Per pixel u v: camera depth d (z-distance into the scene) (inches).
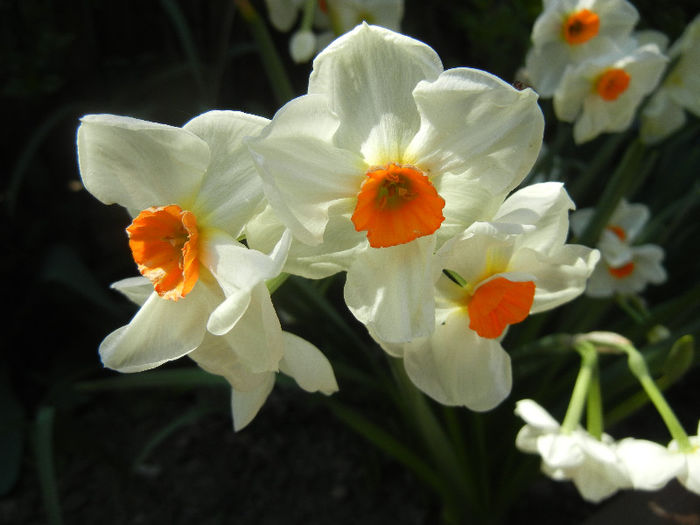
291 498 10.5
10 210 11.0
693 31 8.6
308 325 9.1
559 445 5.6
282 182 4.5
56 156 13.2
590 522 8.4
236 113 4.7
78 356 12.3
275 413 11.9
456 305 5.4
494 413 9.0
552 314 10.5
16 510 10.4
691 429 11.1
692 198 10.2
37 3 11.5
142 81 12.9
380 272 4.7
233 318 4.3
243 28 13.7
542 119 4.4
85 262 13.1
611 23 8.7
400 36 4.5
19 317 12.0
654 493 8.4
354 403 11.0
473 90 4.3
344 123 4.7
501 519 9.3
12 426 9.7
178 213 4.7
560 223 5.2
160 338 4.9
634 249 9.2
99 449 9.2
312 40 8.8
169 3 10.9
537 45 8.6
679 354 6.6
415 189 4.6
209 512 10.4
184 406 12.2
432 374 5.3
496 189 4.6
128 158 4.7
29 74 11.4
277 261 4.3
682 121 8.9
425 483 9.3
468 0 12.2
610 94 8.2
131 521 10.2
